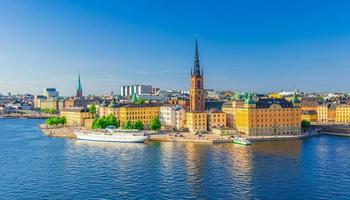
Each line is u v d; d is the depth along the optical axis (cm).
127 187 17000
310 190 16512
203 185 17238
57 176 18900
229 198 15512
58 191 16488
